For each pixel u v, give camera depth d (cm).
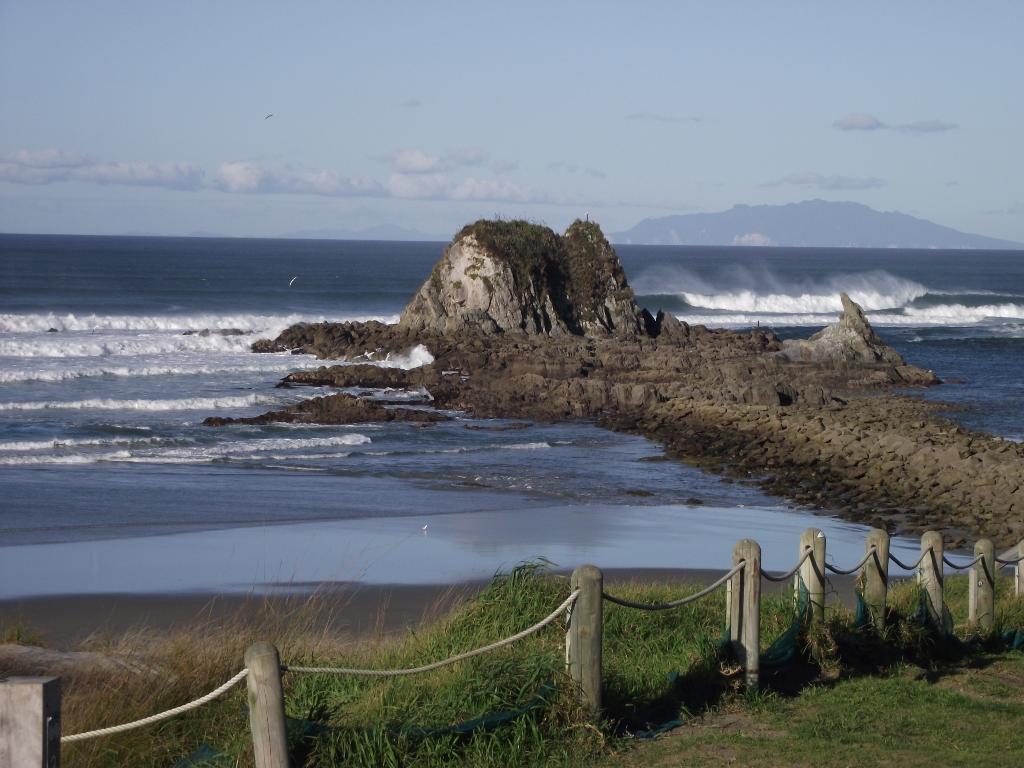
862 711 936
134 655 974
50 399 3959
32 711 515
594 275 6438
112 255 18825
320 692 862
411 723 783
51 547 1989
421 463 3044
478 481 2809
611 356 5144
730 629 985
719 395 4231
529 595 1131
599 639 848
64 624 1490
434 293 6222
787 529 2359
